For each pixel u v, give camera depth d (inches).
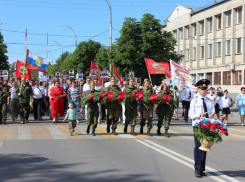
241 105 590.6
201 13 1668.3
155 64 547.8
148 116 423.5
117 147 337.1
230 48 1466.5
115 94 402.0
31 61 673.6
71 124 414.0
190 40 1775.3
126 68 1227.9
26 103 540.1
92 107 408.8
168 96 409.1
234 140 411.5
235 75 1427.2
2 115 523.5
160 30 1275.8
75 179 220.2
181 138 409.7
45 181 214.5
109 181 216.8
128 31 1229.7
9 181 213.3
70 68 2428.6
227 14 1492.4
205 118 225.5
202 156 233.0
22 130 446.0
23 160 273.4
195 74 1745.8
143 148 334.3
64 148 326.3
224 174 240.8
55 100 542.9
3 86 552.4
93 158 284.5
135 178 225.1
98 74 685.9
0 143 347.6
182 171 246.5
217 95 588.4
